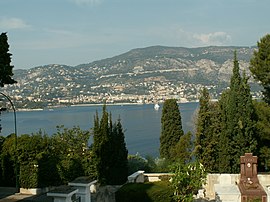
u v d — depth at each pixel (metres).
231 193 21.38
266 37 30.55
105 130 26.55
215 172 28.39
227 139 27.55
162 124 40.41
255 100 30.42
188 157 31.91
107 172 26.09
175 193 20.44
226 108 28.11
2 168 28.23
